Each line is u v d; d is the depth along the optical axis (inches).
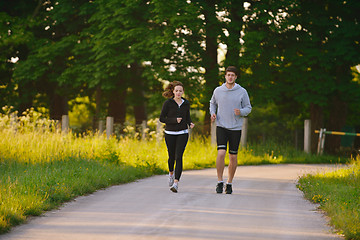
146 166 693.9
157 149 863.1
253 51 1227.2
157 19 1214.9
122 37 1282.0
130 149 831.1
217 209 374.9
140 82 1592.0
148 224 313.6
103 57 1341.0
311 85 1299.2
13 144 718.5
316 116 1395.2
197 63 1263.5
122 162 732.7
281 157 1089.4
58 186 429.1
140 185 532.7
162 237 277.6
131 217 337.4
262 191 498.6
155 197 435.5
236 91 476.1
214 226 311.0
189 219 331.9
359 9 1339.8
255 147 1109.1
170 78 1233.4
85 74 1384.1
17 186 409.7
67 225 310.2
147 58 1273.4
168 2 1195.9
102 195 447.5
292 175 704.4
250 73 1318.9
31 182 428.5
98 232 290.0
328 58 1289.4
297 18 1290.6
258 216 350.6
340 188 489.4
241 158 1000.9
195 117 1519.4
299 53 1370.6
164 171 703.1
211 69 1323.8
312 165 967.0
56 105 1684.3
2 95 1621.6
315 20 1302.9
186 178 621.9
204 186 530.6
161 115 487.2
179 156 477.1
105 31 1360.7
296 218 347.3
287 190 512.4
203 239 275.1
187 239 274.1
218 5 1259.2
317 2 1341.0
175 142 485.4
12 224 307.1
